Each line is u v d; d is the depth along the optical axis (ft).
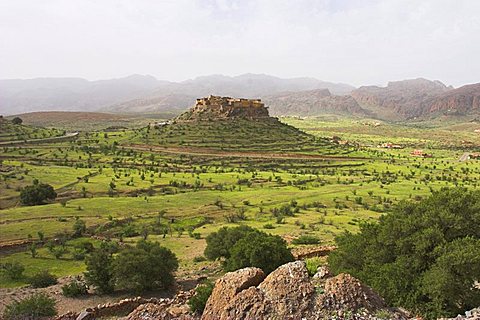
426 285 91.71
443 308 90.48
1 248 245.45
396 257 109.29
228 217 334.44
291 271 77.20
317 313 69.10
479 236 108.99
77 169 505.25
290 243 234.38
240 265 157.89
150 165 559.79
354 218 328.49
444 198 119.85
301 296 71.92
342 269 116.88
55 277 192.95
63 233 275.80
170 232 293.43
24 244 254.88
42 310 131.85
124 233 285.64
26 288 180.14
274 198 401.90
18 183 414.62
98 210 334.44
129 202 364.17
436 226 105.81
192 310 93.20
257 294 73.97
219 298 78.48
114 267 167.84
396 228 110.93
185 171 536.01
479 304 89.92
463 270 90.74
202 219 328.49
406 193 441.27
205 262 215.92
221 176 506.48
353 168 624.59
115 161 570.87
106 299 161.79
